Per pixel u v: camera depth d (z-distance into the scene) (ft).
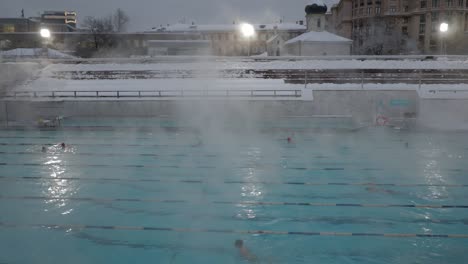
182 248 24.72
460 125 63.00
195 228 27.58
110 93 79.97
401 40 172.55
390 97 72.33
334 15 259.19
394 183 36.65
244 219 28.94
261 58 102.42
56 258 23.61
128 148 50.37
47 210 30.83
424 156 45.83
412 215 29.53
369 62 95.71
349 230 27.07
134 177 38.73
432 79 83.05
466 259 23.18
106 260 23.40
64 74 93.40
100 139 55.67
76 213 30.25
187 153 47.75
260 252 24.23
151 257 23.72
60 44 173.27
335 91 72.28
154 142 53.62
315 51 126.62
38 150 49.55
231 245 25.08
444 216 29.32
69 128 62.18
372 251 24.21
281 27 250.37
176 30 249.55
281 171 40.55
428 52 174.19
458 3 186.29
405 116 71.67
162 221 28.68
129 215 29.78
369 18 203.51
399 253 23.94
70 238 26.17
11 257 23.71
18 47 169.17
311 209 30.71
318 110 71.97
